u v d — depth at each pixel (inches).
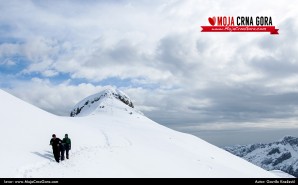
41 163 876.0
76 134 1480.1
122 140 1742.1
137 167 1195.3
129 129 2416.3
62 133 1387.8
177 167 1360.7
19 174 741.9
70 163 979.3
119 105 3762.3
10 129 1142.3
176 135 2522.1
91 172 947.3
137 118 3430.1
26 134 1162.0
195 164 1521.9
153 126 2994.6
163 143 1969.7
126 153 1384.1
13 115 1328.7
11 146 964.0
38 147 1061.1
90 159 1098.1
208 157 1871.3
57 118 1753.2
